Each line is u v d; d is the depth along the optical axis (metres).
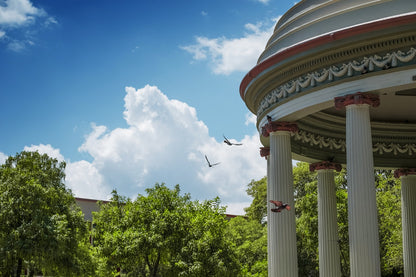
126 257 47.97
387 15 26.47
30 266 45.69
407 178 40.78
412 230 39.94
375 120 39.84
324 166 38.50
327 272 37.44
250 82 33.00
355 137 26.02
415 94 34.19
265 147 36.41
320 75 28.08
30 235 39.97
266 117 32.47
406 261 39.84
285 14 33.75
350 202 25.53
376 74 25.88
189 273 46.28
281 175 30.80
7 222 40.59
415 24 24.44
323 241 38.03
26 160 45.44
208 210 52.78
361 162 25.62
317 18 29.81
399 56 25.28
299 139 36.47
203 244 47.41
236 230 81.56
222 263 47.06
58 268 42.00
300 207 65.19
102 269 53.72
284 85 30.55
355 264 24.78
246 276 55.16
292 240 29.91
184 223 49.66
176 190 53.44
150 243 47.06
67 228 43.44
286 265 29.48
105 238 50.12
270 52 32.41
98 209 82.31
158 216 49.38
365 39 25.72
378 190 67.19
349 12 28.02
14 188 41.56
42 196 42.22
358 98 26.06
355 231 25.05
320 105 28.33
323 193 38.66
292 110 29.72
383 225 59.12
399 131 40.38
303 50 27.91
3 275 40.34
